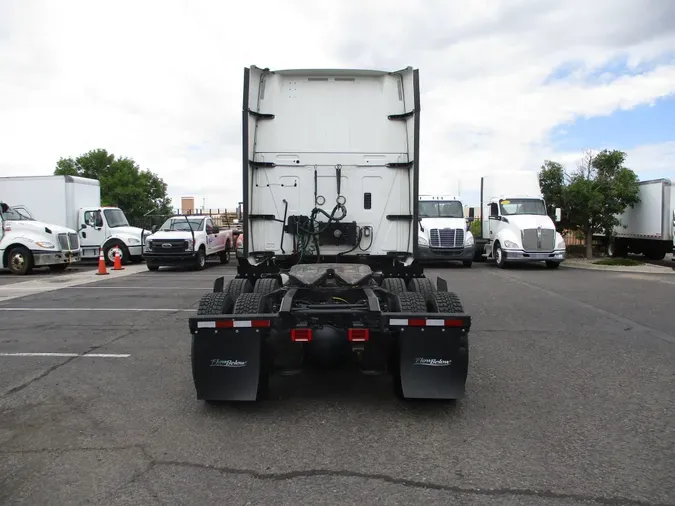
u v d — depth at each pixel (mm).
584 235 25734
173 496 3447
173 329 8688
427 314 4852
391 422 4711
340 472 3766
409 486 3561
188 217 21031
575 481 3615
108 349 7359
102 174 55781
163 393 5523
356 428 4578
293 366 5125
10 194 21172
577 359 6734
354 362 5285
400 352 4926
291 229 7000
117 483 3625
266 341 5055
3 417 4859
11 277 17328
